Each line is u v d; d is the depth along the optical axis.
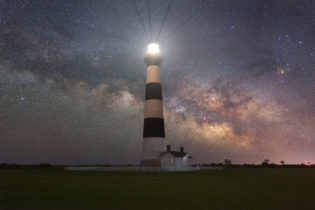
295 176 25.64
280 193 12.28
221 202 9.80
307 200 10.25
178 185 15.95
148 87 39.78
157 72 40.41
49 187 14.87
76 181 18.89
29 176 25.03
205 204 9.40
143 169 35.53
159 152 37.00
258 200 10.25
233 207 8.87
